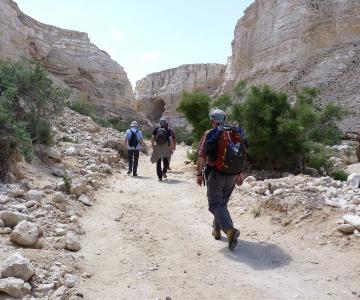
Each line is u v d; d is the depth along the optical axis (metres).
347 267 4.59
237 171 5.17
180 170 13.00
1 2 34.62
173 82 87.19
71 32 49.84
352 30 47.06
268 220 6.21
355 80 40.38
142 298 3.87
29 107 10.29
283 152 12.11
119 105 51.03
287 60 49.81
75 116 22.61
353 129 30.55
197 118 14.84
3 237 4.66
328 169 12.80
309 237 5.43
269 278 4.37
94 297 3.81
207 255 4.97
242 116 12.35
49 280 3.87
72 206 6.44
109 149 14.32
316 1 49.66
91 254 4.82
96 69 49.28
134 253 4.95
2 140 6.81
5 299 3.43
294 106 13.52
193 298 3.92
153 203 7.48
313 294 4.03
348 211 5.90
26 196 6.21
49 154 9.66
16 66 10.91
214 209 5.23
